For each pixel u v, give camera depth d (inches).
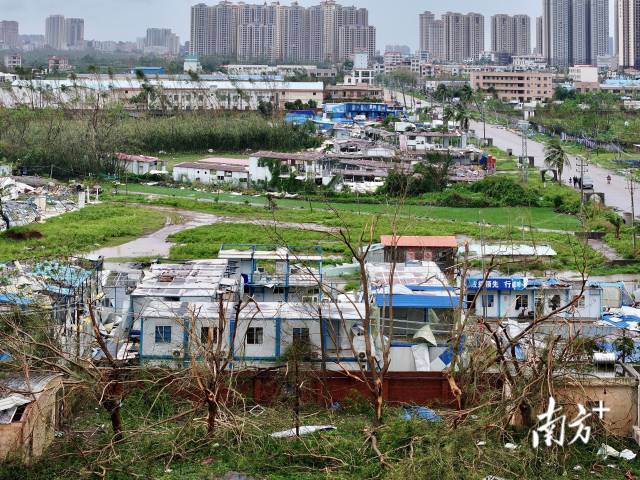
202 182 4729.3
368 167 4810.5
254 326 1466.5
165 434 1273.4
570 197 4109.3
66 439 1244.5
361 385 1437.0
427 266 2086.6
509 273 2234.3
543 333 1467.8
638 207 4084.6
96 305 1777.8
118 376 1342.3
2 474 1114.7
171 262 2546.8
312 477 1174.3
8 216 3366.1
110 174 4830.2
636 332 1722.4
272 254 2001.7
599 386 1310.3
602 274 2664.9
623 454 1250.0
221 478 1168.8
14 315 1423.5
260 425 1298.0
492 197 4197.8
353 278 2379.4
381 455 1198.9
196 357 1433.3
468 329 1541.6
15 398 1176.8
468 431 1225.4
